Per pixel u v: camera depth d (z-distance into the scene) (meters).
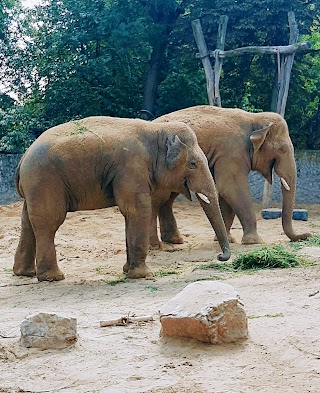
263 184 19.67
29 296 7.15
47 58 23.09
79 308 6.30
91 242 11.91
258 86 22.89
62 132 8.24
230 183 10.91
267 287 6.69
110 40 21.38
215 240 11.41
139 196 8.06
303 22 21.25
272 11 20.34
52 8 22.53
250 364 4.20
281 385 3.81
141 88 23.44
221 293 4.77
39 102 23.70
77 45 22.42
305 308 5.60
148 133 8.29
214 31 20.94
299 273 7.44
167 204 11.34
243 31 20.78
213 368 4.15
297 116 22.67
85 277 8.39
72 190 8.11
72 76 22.22
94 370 4.26
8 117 21.25
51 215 8.04
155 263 9.32
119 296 6.88
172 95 22.41
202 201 8.37
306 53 22.03
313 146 23.03
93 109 22.20
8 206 17.97
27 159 8.14
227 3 20.42
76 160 8.01
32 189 8.02
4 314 6.16
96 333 5.16
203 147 10.91
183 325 4.66
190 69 22.72
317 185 20.14
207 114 11.23
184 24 21.61
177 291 6.96
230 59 22.00
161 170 8.25
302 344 4.52
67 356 4.59
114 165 8.07
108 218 15.86
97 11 22.02
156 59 22.72
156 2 22.11
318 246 10.04
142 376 4.09
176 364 4.28
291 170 11.30
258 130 11.03
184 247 11.02
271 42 21.48
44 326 4.81
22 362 4.52
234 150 10.95
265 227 14.06
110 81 22.52
